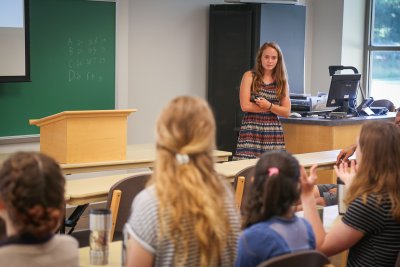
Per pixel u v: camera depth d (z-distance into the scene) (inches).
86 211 238.5
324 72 340.8
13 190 60.6
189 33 296.0
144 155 176.6
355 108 270.2
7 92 237.0
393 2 329.4
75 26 254.7
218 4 295.7
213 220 68.6
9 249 61.6
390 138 99.3
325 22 338.3
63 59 252.2
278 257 71.5
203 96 304.7
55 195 62.5
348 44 335.3
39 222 62.0
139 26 278.8
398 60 330.0
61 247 64.6
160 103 289.6
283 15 295.9
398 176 98.7
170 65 291.0
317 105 261.6
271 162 80.5
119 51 271.7
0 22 228.8
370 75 341.4
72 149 155.6
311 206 96.8
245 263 76.8
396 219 98.1
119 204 126.9
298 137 248.4
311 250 75.7
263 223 79.4
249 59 289.6
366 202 98.0
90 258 88.0
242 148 210.8
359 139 101.7
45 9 245.0
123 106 275.7
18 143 241.0
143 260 68.6
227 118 296.2
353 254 102.3
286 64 300.4
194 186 68.5
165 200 68.1
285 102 206.8
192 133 69.8
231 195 73.8
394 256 99.3
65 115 152.9
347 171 122.4
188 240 68.0
